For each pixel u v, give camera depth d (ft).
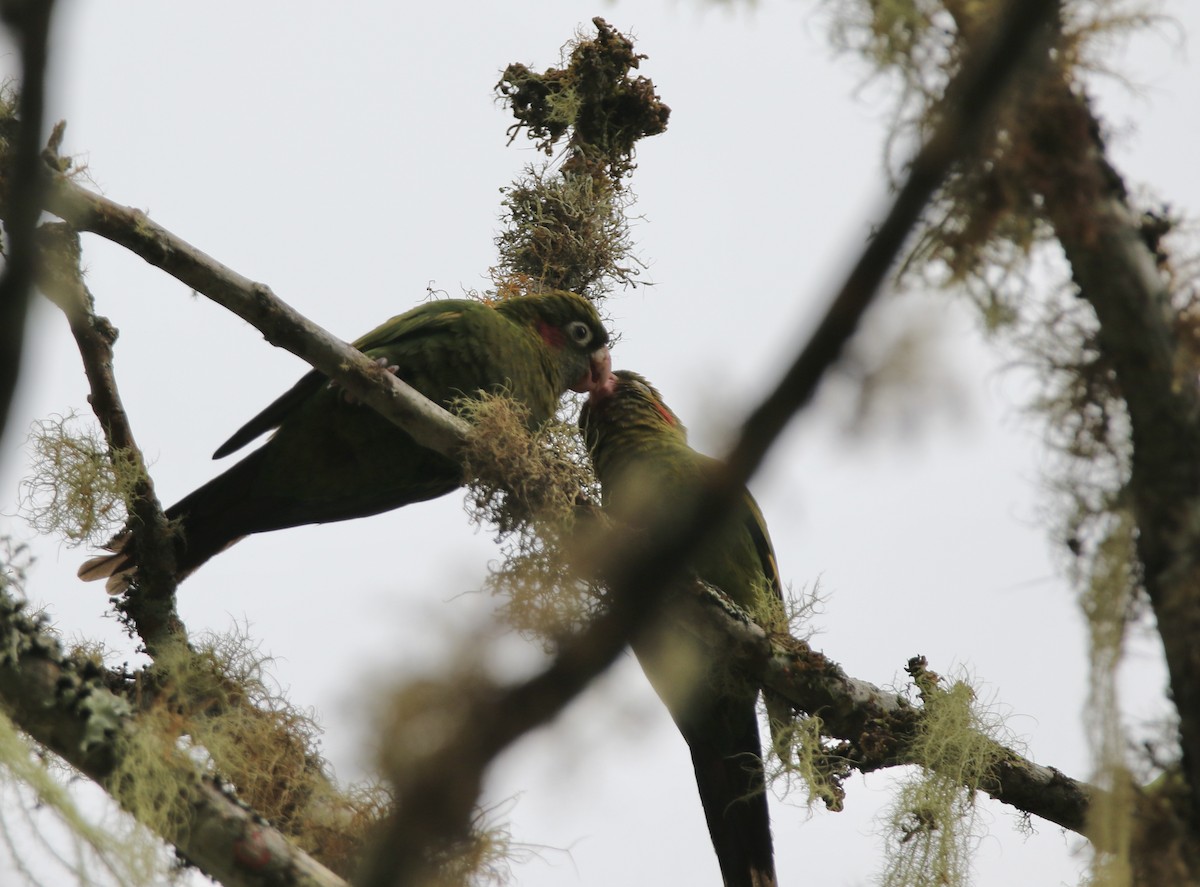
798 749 29.45
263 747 24.67
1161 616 17.28
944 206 16.79
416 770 6.59
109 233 26.63
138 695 23.86
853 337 6.98
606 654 6.98
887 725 29.09
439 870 13.30
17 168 9.29
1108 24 16.60
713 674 30.89
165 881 19.85
